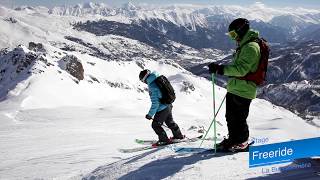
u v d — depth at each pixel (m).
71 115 32.72
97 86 92.00
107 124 25.88
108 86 99.88
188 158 5.93
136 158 6.74
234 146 6.13
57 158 9.38
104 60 126.06
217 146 6.32
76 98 71.25
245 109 5.99
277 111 141.38
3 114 31.92
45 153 12.09
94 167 7.48
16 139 17.05
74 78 83.00
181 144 8.27
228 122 6.16
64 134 18.62
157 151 7.19
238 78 5.89
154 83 8.49
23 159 10.98
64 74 80.88
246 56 5.57
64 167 7.93
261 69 5.77
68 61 85.62
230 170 4.93
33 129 21.97
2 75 79.44
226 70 5.64
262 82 5.88
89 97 76.31
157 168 5.48
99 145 12.98
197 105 91.38
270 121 38.94
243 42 5.72
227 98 6.10
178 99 117.75
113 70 119.31
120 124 25.89
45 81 70.06
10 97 59.31
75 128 22.48
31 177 7.28
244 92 5.85
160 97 8.54
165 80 8.56
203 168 5.10
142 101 64.25
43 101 59.56
